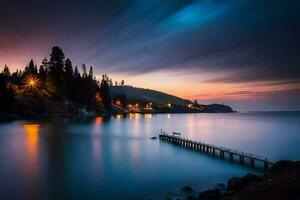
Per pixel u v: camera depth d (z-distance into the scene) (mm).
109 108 188000
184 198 23359
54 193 24047
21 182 26938
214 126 123000
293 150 53688
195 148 51594
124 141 59094
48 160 36406
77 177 29062
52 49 134500
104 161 36969
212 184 27953
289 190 17203
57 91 134500
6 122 92562
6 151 42000
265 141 67500
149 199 23141
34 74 136000
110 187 26062
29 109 113562
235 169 35031
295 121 171375
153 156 42438
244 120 186875
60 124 93000
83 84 153625
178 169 34219
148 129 94375
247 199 17422
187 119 195250
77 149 45688
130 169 33125
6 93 106312
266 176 24672
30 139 54844
